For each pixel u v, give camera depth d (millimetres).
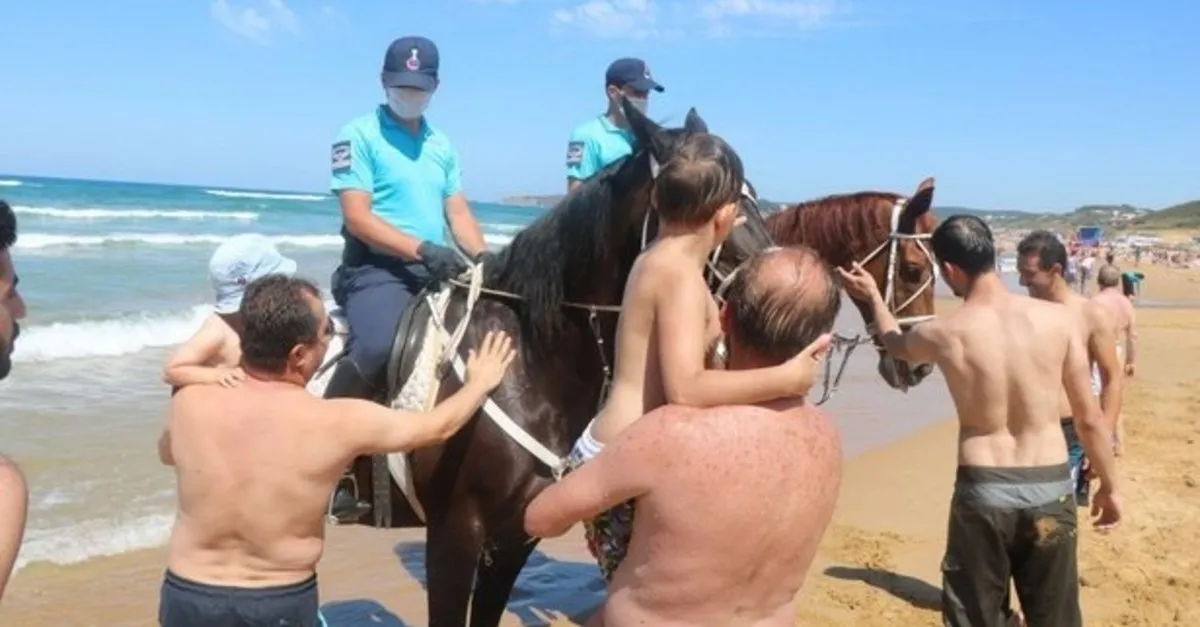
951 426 11508
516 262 3924
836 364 15172
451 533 3889
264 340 3068
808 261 2514
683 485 2402
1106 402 5652
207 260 24016
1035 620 4594
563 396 3893
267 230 42625
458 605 3928
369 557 6633
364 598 5918
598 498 2514
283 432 3004
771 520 2420
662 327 2631
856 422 11492
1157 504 8133
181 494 3076
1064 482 4461
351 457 3104
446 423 3273
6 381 10180
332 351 3996
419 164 4238
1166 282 49594
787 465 2432
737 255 3420
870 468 9328
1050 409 4469
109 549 6207
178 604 3018
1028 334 4469
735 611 2463
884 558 6859
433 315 3904
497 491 3836
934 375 15367
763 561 2447
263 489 2988
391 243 3949
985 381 4461
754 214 3547
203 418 3051
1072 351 4508
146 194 78312
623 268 3707
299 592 3076
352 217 4023
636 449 2453
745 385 2447
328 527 7164
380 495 3939
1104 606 6004
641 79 4996
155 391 10289
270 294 3088
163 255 24781
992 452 4488
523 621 5820
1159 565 6715
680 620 2459
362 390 3953
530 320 3871
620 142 5043
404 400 3816
